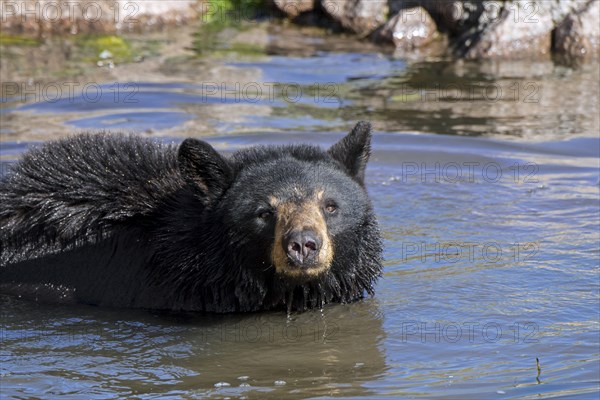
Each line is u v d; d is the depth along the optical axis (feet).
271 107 67.87
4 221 42.14
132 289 40.68
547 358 34.96
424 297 40.91
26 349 36.47
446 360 35.12
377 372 34.24
